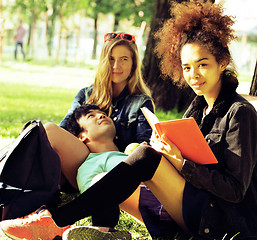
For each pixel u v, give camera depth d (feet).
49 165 7.72
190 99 24.23
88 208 7.15
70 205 7.20
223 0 8.04
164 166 7.30
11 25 94.73
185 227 7.59
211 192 7.23
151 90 24.59
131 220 9.26
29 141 7.55
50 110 25.72
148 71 24.72
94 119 9.66
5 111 24.34
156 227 7.89
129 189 7.23
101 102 10.82
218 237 7.34
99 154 9.18
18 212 7.63
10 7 85.51
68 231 7.16
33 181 7.70
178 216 7.61
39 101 29.68
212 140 7.53
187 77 7.71
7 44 96.43
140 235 8.56
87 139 9.64
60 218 7.16
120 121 10.66
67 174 9.27
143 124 10.52
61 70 57.98
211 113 7.66
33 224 7.23
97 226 7.70
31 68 58.34
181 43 7.71
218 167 7.52
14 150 7.48
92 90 11.30
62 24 76.43
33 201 7.67
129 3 80.84
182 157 7.36
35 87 38.22
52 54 97.66
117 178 7.19
